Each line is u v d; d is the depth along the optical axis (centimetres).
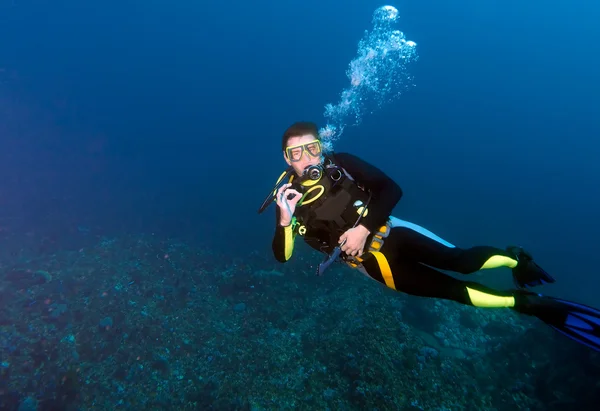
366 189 219
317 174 212
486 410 555
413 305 817
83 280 802
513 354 689
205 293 834
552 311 189
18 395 496
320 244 234
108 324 654
